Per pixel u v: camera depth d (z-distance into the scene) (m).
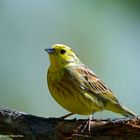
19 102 14.12
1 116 9.83
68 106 11.78
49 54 12.30
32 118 9.91
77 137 9.79
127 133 9.48
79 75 12.03
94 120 9.83
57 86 11.81
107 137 9.62
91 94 12.10
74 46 15.72
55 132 9.84
